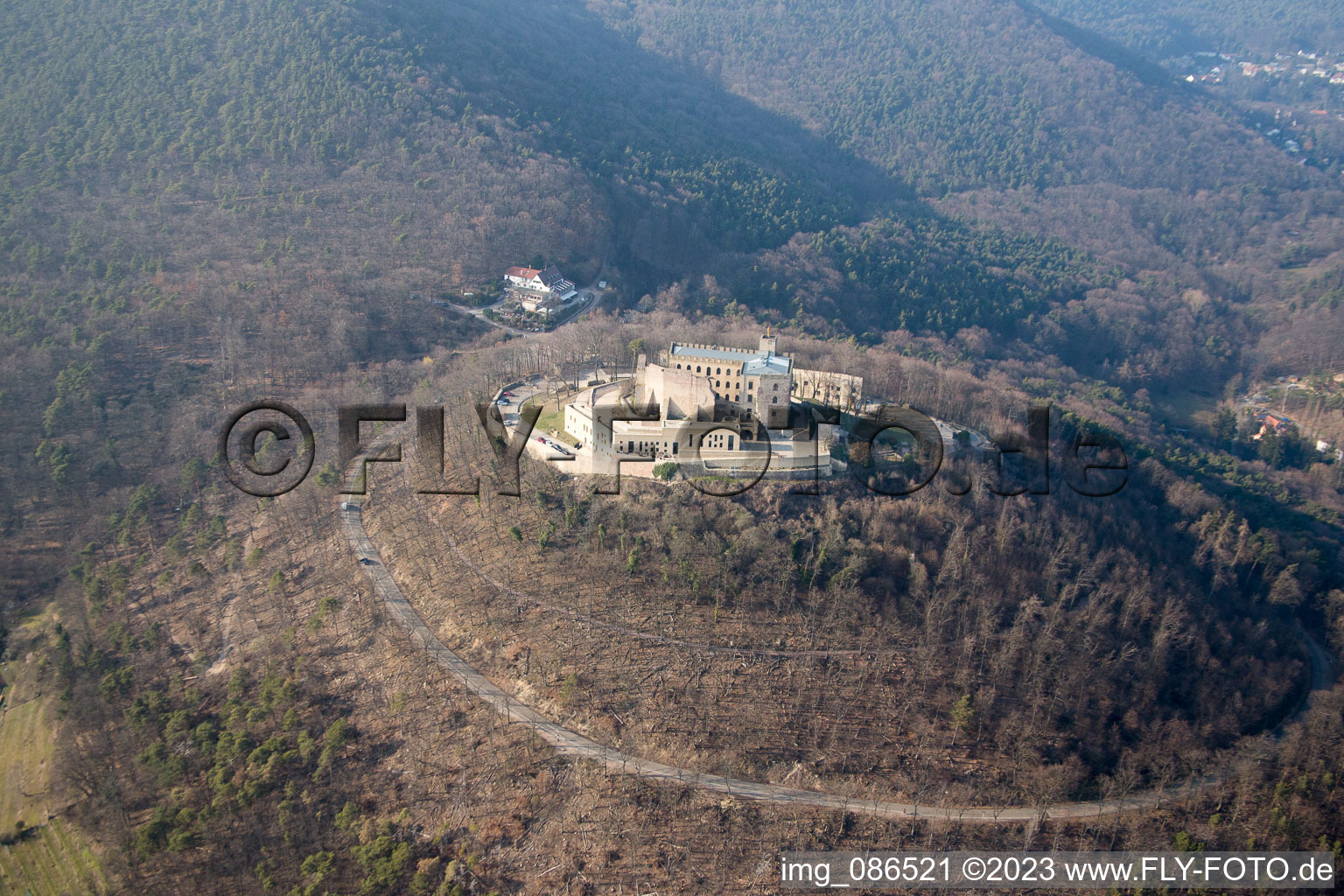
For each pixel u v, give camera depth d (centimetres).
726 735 18938
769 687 19688
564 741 18888
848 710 19538
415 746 19350
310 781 18962
